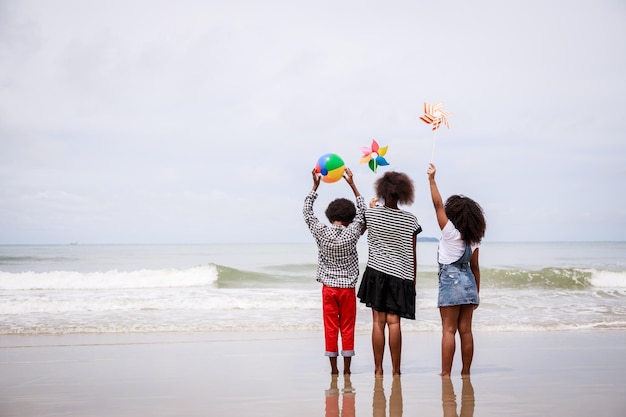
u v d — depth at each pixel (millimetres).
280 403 4199
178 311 9797
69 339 7348
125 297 11500
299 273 21812
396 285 4969
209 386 4789
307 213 5105
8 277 15086
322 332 7926
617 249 62688
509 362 5832
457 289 4867
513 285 16812
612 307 10500
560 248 67875
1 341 7215
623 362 5816
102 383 4922
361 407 4074
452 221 4906
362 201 5105
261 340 7285
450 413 3896
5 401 4289
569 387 4672
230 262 32250
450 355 5008
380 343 5117
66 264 29281
